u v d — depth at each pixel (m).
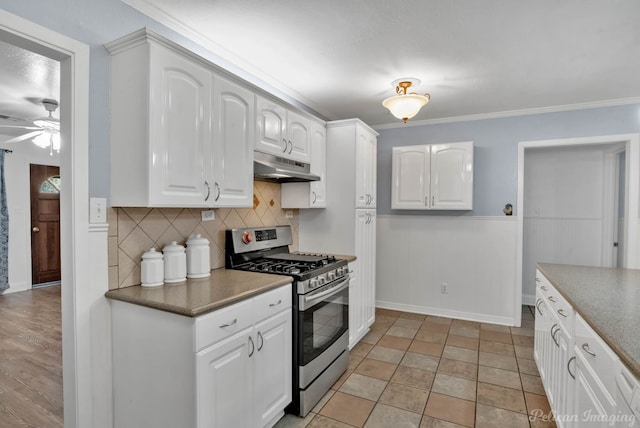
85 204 1.64
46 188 5.37
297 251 3.41
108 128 1.74
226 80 2.02
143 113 1.62
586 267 2.61
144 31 1.57
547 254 4.65
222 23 2.06
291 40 2.26
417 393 2.42
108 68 1.74
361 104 3.57
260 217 2.91
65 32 1.56
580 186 4.49
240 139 2.13
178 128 1.73
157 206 1.64
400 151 3.98
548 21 1.99
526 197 4.72
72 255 1.62
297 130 2.81
